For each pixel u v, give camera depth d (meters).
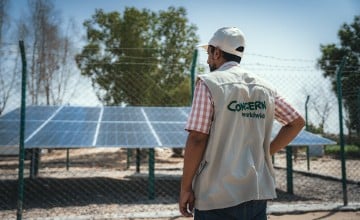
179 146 7.29
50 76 14.09
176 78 19.72
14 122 8.71
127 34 24.30
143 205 7.13
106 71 19.44
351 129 11.92
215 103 2.06
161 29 25.42
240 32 2.30
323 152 17.77
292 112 2.29
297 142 7.98
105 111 10.12
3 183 9.68
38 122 8.81
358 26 23.27
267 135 2.26
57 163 15.87
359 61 23.11
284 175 11.62
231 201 2.04
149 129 8.45
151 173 7.84
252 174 2.09
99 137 7.58
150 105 17.77
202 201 2.08
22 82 5.46
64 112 9.85
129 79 16.98
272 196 2.19
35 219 5.52
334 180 10.33
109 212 6.49
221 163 2.07
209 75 2.13
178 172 12.66
